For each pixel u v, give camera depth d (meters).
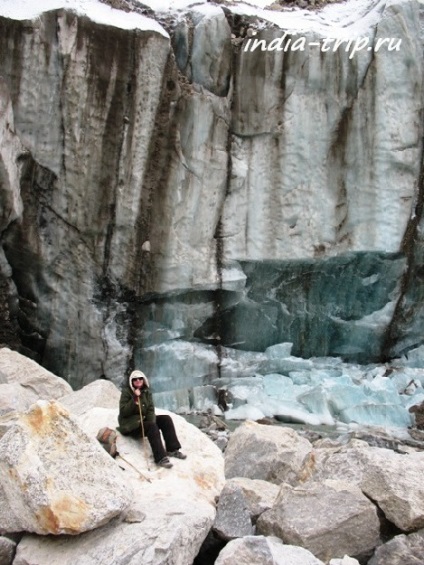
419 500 4.70
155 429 5.22
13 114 10.52
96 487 4.22
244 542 4.01
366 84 12.32
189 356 11.95
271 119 12.12
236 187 12.05
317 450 5.79
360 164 12.34
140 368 11.70
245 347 12.56
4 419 5.89
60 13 10.70
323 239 12.29
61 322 11.29
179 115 11.51
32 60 10.55
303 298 12.70
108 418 5.69
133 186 11.30
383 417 10.62
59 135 10.89
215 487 5.14
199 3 12.66
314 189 12.27
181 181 11.58
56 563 3.99
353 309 12.91
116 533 4.12
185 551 4.06
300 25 12.88
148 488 4.74
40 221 11.03
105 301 11.51
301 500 4.73
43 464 4.18
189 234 11.73
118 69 11.03
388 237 12.34
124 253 11.42
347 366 13.00
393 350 13.34
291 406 11.01
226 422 10.63
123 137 11.17
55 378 8.76
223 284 12.00
